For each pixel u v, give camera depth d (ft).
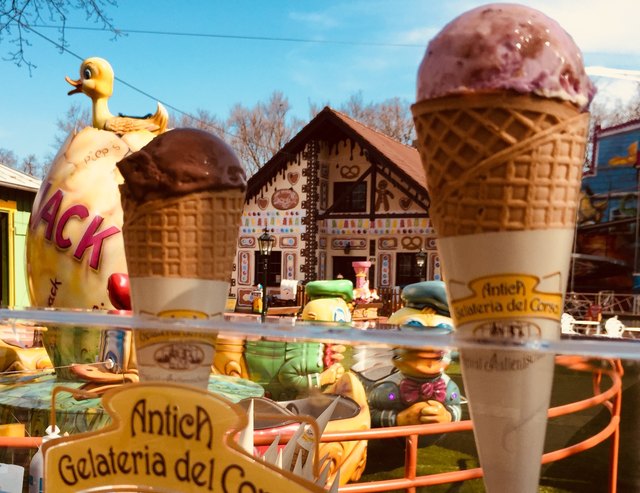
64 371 6.92
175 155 3.04
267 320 4.69
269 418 3.75
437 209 2.56
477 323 2.45
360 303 38.70
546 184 2.35
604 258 62.64
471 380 2.44
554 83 2.31
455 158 2.43
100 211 10.46
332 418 8.38
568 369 3.13
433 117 2.48
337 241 70.49
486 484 2.48
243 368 6.26
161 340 2.96
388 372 8.46
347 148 70.90
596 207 63.05
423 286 13.12
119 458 2.93
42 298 10.67
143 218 3.06
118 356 5.39
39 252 10.68
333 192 71.87
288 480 2.69
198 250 3.08
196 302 3.08
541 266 2.39
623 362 3.07
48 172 11.32
